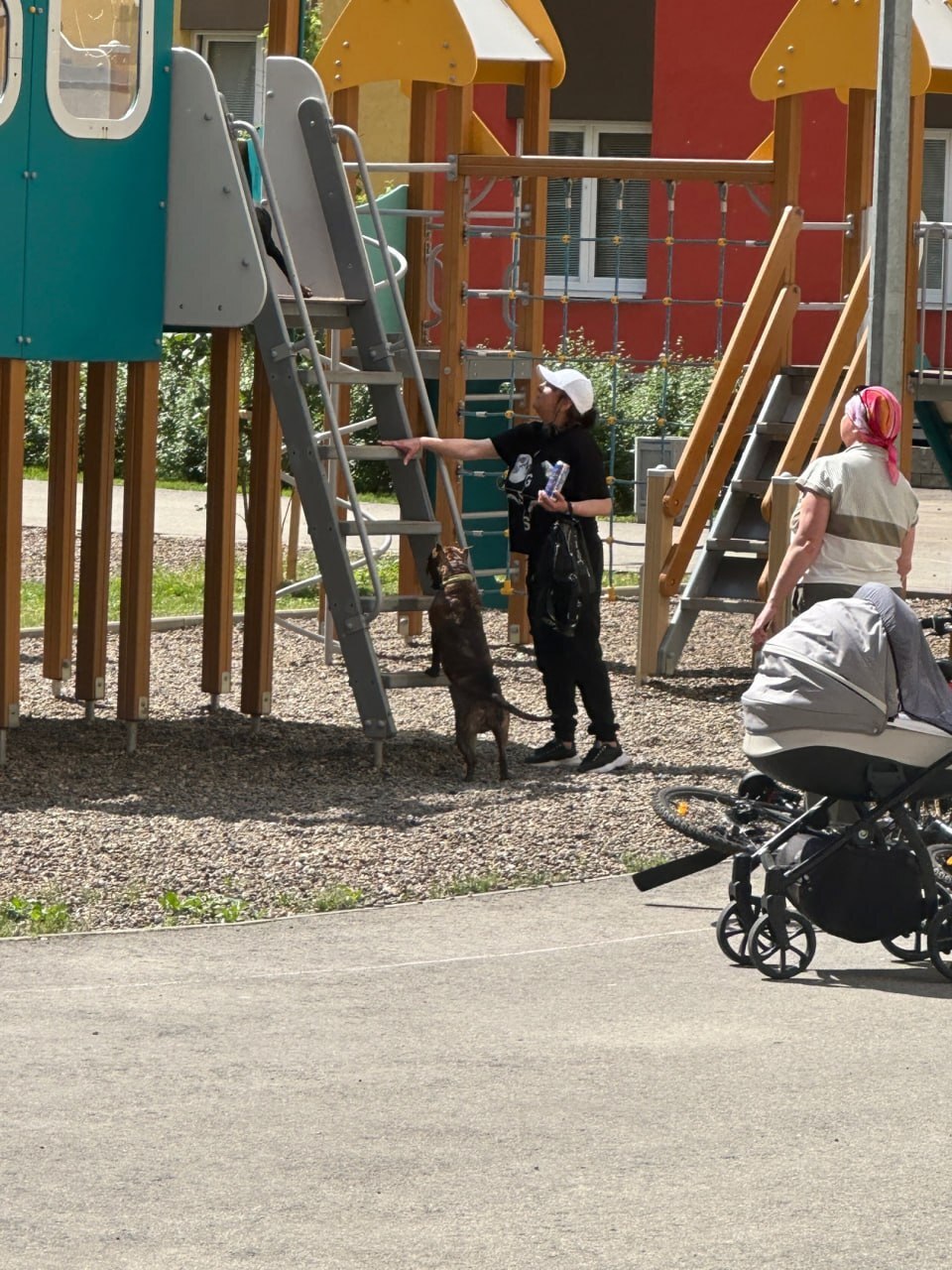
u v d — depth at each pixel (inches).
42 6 500.4
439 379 728.3
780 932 352.2
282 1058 304.3
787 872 352.8
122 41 520.4
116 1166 259.1
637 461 1025.5
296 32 612.7
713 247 1322.6
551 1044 313.0
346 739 565.0
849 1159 264.2
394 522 538.6
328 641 692.7
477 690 511.8
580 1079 295.9
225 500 557.3
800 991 345.7
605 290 1366.9
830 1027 323.9
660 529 665.6
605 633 771.4
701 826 382.0
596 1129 274.5
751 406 679.7
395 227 748.0
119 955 360.8
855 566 437.1
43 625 719.7
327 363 681.0
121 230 520.7
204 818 461.1
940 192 1333.7
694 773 483.2
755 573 685.3
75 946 366.9
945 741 354.0
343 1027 320.8
